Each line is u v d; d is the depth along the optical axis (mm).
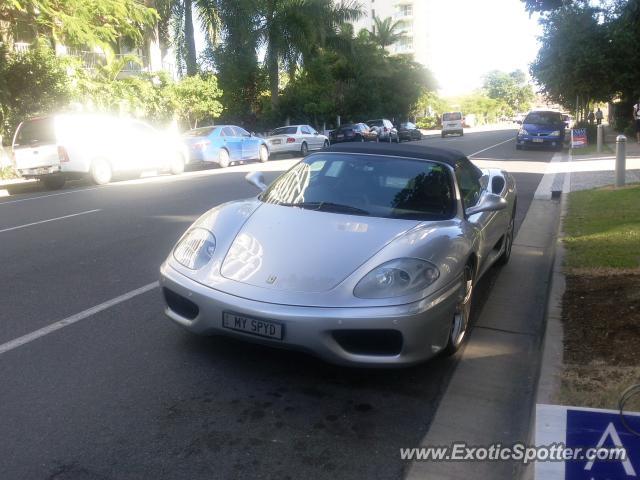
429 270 4000
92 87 22625
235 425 3525
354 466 3182
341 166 5297
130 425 3488
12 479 2973
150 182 16312
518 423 3688
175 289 4176
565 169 17641
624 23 7121
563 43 27234
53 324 5035
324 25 36750
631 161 18031
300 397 3887
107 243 8102
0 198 14297
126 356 4406
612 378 3775
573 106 43281
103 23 22609
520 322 5430
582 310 5000
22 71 19562
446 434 3537
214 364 4301
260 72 35375
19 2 18875
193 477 3031
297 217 4586
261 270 4031
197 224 4770
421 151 5520
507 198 6574
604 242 7254
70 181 18672
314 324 3688
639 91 27375
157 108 25875
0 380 4008
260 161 24984
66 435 3367
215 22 30578
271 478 3045
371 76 48188
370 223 4484
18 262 7105
